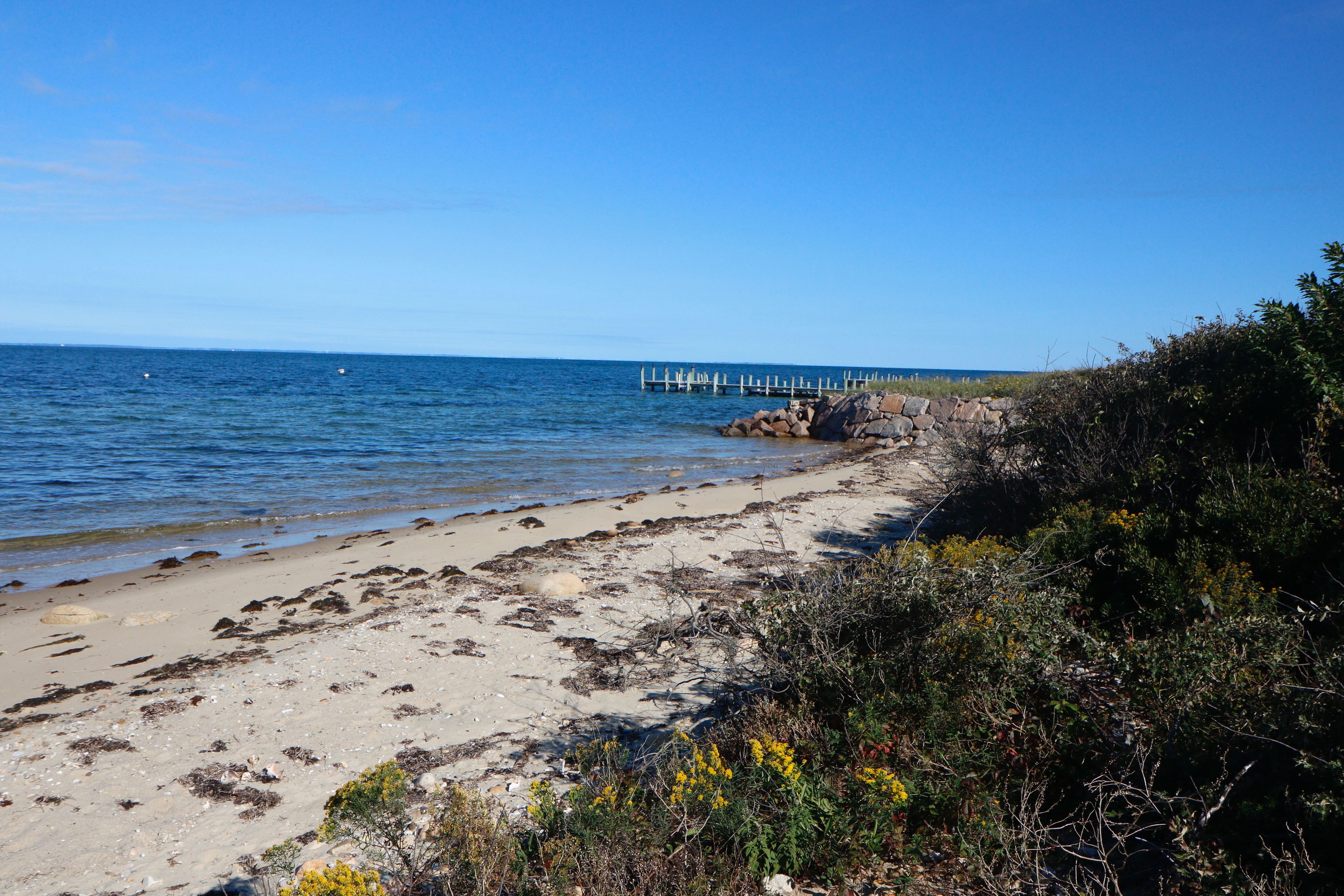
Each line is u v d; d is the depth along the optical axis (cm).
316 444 2636
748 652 621
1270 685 403
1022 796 393
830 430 3222
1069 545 679
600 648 791
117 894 423
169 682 720
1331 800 306
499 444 2867
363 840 430
